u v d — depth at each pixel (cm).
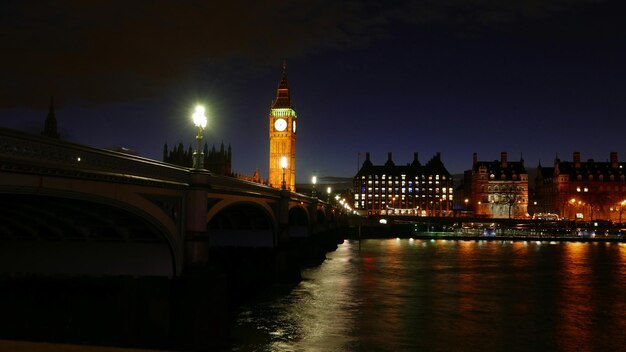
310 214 7531
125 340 2578
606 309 4009
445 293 4719
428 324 3431
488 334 3191
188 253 2616
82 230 2558
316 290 4775
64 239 2650
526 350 2862
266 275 4975
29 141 1591
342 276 5903
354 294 4578
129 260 2639
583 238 15438
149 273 2627
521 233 17388
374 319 3544
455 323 3475
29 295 2650
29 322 2636
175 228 2566
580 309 4006
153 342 2566
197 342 2470
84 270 2648
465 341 3023
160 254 2641
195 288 2500
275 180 19000
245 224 5078
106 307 2609
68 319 2617
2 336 2622
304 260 7281
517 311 3903
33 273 2661
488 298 4472
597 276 6172
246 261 4994
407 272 6412
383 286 5097
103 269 2642
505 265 7512
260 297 4378
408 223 18775
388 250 10731
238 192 3488
